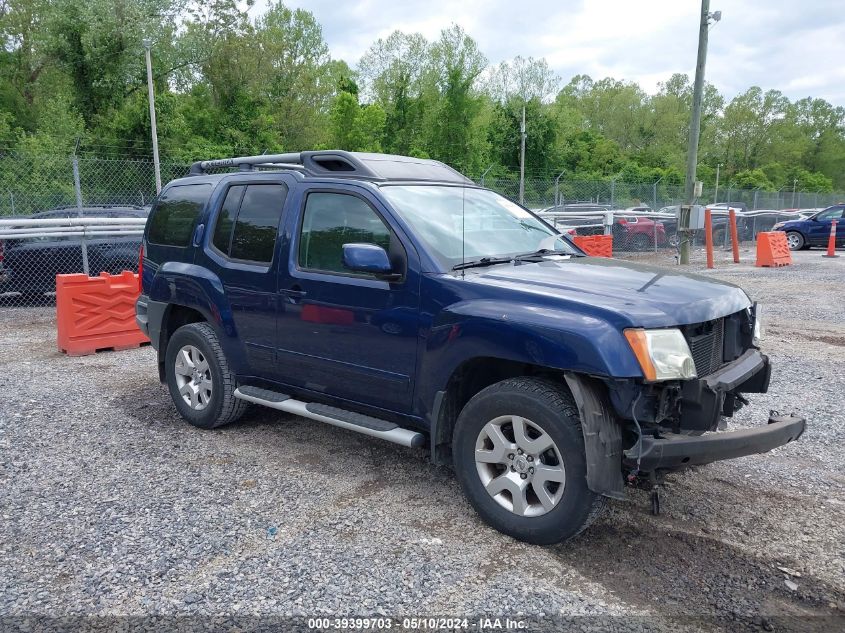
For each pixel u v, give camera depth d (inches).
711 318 133.6
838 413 220.2
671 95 3710.6
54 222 416.8
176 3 1704.0
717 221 933.8
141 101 1584.6
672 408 129.2
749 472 173.2
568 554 130.7
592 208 944.3
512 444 134.3
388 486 162.1
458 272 145.7
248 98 2042.3
